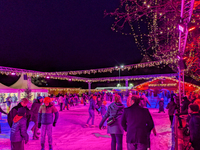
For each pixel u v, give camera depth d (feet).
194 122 13.97
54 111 19.80
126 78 140.15
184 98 29.68
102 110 33.12
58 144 21.76
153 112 57.72
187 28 16.96
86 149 19.72
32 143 22.50
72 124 36.50
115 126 15.87
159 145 20.98
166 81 139.85
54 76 117.08
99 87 189.16
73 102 93.61
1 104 85.25
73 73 108.17
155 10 22.95
